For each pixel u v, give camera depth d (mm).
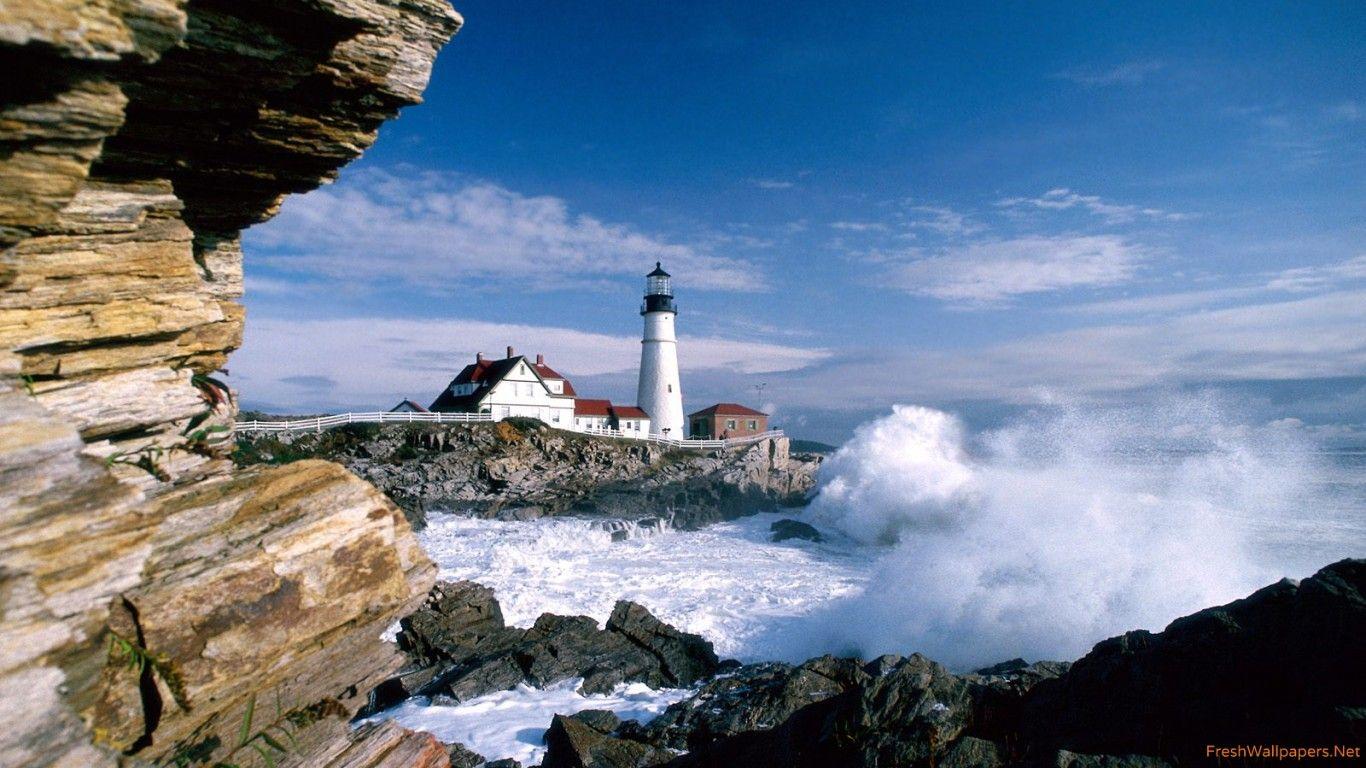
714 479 58406
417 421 57188
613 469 56531
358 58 5738
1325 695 6883
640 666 20312
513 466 52500
